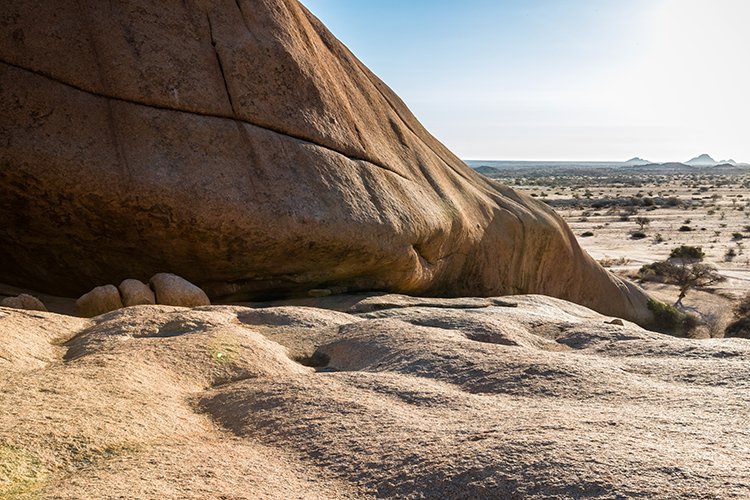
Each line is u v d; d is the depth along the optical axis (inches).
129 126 491.2
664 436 178.9
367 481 167.3
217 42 552.4
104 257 513.0
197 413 233.9
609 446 168.2
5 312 350.3
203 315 369.7
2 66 470.9
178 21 542.3
